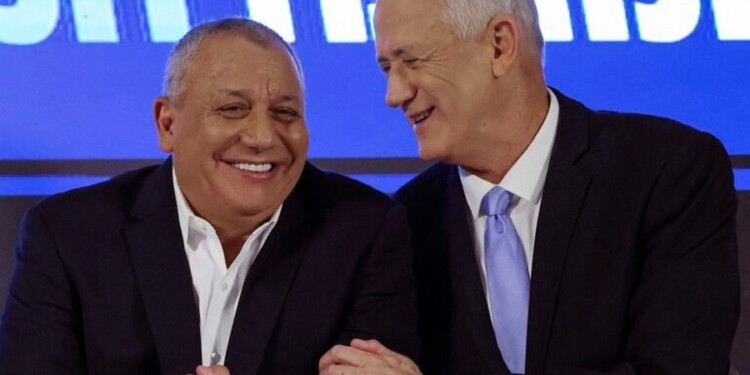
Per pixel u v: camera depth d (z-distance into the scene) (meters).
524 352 3.67
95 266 3.58
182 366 3.51
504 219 3.72
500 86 3.62
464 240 3.73
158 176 3.69
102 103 4.70
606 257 3.65
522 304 3.68
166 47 4.72
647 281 3.64
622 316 3.65
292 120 3.52
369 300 3.67
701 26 4.74
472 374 3.71
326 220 3.70
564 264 3.64
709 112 4.74
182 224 3.62
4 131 4.66
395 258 3.71
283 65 3.50
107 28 4.71
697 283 3.60
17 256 3.67
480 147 3.67
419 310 3.84
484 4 3.57
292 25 4.74
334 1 4.74
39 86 4.68
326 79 4.73
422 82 3.60
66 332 3.56
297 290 3.61
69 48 4.70
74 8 4.70
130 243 3.60
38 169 4.67
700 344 3.55
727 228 3.71
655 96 4.74
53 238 3.61
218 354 3.57
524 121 3.68
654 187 3.67
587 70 4.76
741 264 4.73
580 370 3.55
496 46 3.61
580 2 4.74
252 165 3.50
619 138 3.74
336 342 3.64
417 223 3.86
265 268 3.60
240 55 3.48
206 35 3.52
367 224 3.70
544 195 3.67
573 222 3.65
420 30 3.56
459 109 3.61
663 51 4.74
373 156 4.73
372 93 4.74
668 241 3.64
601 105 4.74
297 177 3.57
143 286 3.56
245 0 4.74
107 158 4.69
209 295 3.61
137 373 3.54
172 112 3.55
